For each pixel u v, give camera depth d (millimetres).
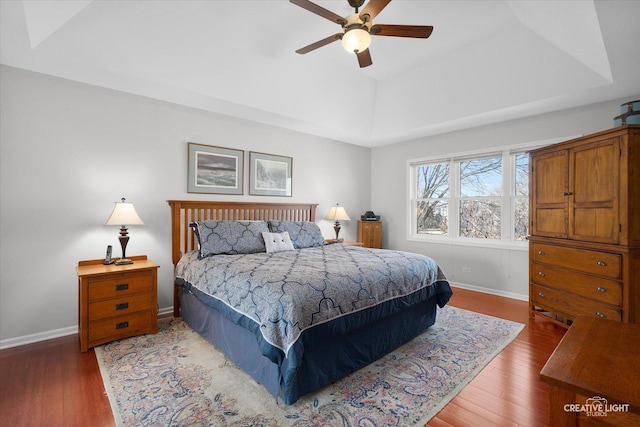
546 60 2965
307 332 1778
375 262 2633
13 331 2547
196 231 3152
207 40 2697
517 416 1716
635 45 2211
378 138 4980
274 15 2676
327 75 3662
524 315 3346
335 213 4680
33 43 2182
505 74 3262
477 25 2941
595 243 2562
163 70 2729
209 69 2900
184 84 2904
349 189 5355
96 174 2914
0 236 2490
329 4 2629
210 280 2490
